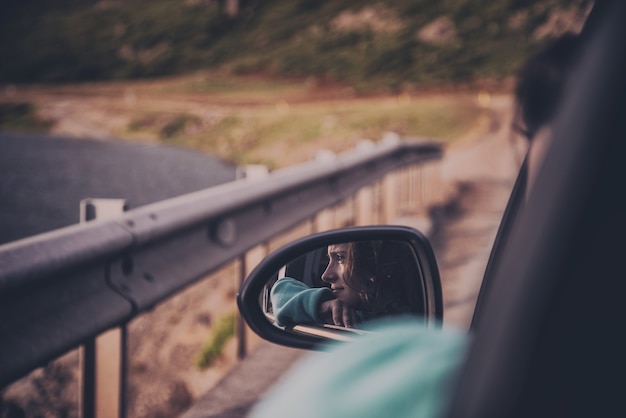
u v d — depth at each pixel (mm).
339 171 7301
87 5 102125
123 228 3203
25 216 12359
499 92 64625
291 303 1495
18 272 2469
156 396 5230
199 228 4113
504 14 79938
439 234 8773
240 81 77188
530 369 563
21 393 4895
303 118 43281
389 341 705
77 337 2799
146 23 95000
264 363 4535
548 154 644
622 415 565
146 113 55656
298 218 5984
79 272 2924
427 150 12375
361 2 89375
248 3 96125
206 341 5672
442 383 630
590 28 646
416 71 72875
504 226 1081
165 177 20406
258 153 39219
